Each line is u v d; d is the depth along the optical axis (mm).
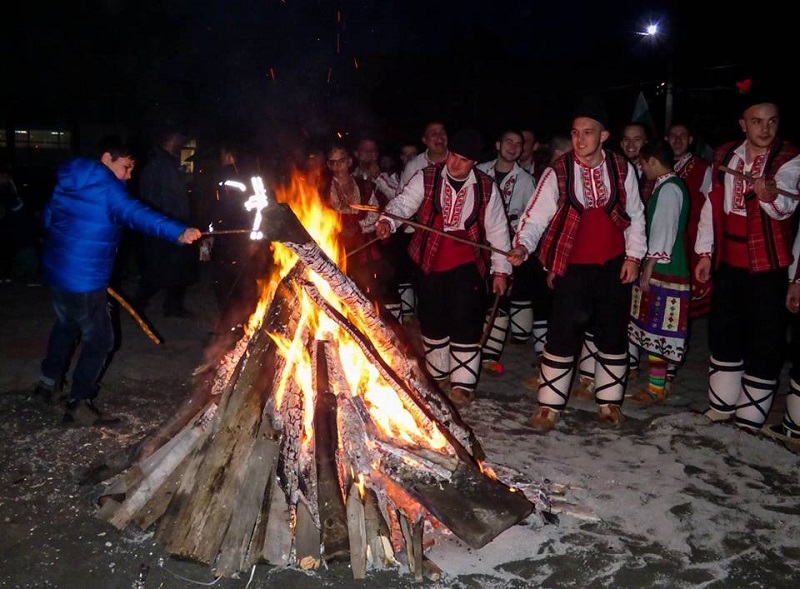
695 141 9781
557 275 4918
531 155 7258
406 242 7512
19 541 3494
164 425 3887
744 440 4664
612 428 5059
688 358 6867
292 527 3381
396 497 3465
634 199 4852
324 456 3410
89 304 4707
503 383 6070
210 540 3305
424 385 4031
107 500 3689
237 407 3502
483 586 3246
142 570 3279
